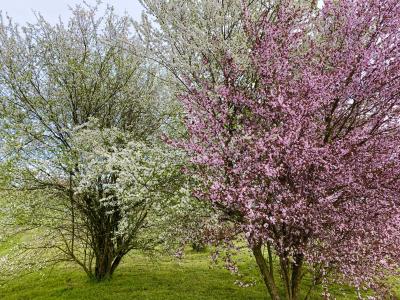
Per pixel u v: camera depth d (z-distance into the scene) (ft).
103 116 55.16
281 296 47.62
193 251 78.84
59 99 50.03
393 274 30.58
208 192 29.17
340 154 28.40
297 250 30.30
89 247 57.47
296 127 28.25
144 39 41.65
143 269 62.49
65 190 47.62
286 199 27.30
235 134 32.63
